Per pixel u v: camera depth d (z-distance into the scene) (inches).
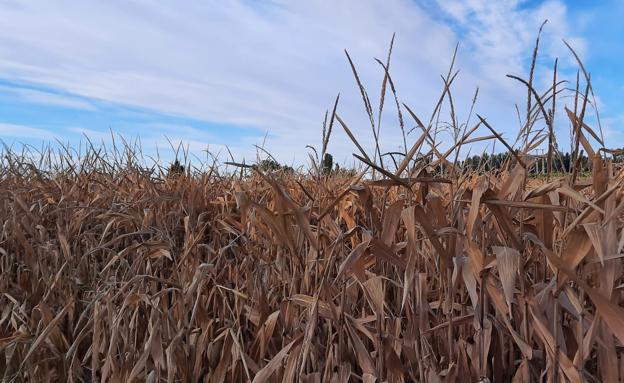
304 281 75.0
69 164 166.2
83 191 154.9
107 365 77.2
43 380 98.7
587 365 67.7
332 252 64.6
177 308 89.0
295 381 71.2
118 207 130.0
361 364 64.7
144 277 80.8
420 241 78.0
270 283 90.7
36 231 133.0
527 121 66.8
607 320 45.7
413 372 71.1
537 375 62.5
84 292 111.1
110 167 171.6
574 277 46.6
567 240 53.2
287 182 136.8
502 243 66.9
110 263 88.9
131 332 83.7
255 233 98.1
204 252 108.4
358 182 70.5
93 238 125.6
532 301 56.7
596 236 47.7
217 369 78.6
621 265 55.3
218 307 93.1
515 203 52.1
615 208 54.1
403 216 57.6
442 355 69.6
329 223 77.4
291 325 78.0
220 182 150.6
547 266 66.6
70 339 107.0
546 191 53.7
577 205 65.4
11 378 104.6
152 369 83.8
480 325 58.9
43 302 96.8
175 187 141.1
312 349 72.9
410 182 59.9
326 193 95.6
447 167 77.7
